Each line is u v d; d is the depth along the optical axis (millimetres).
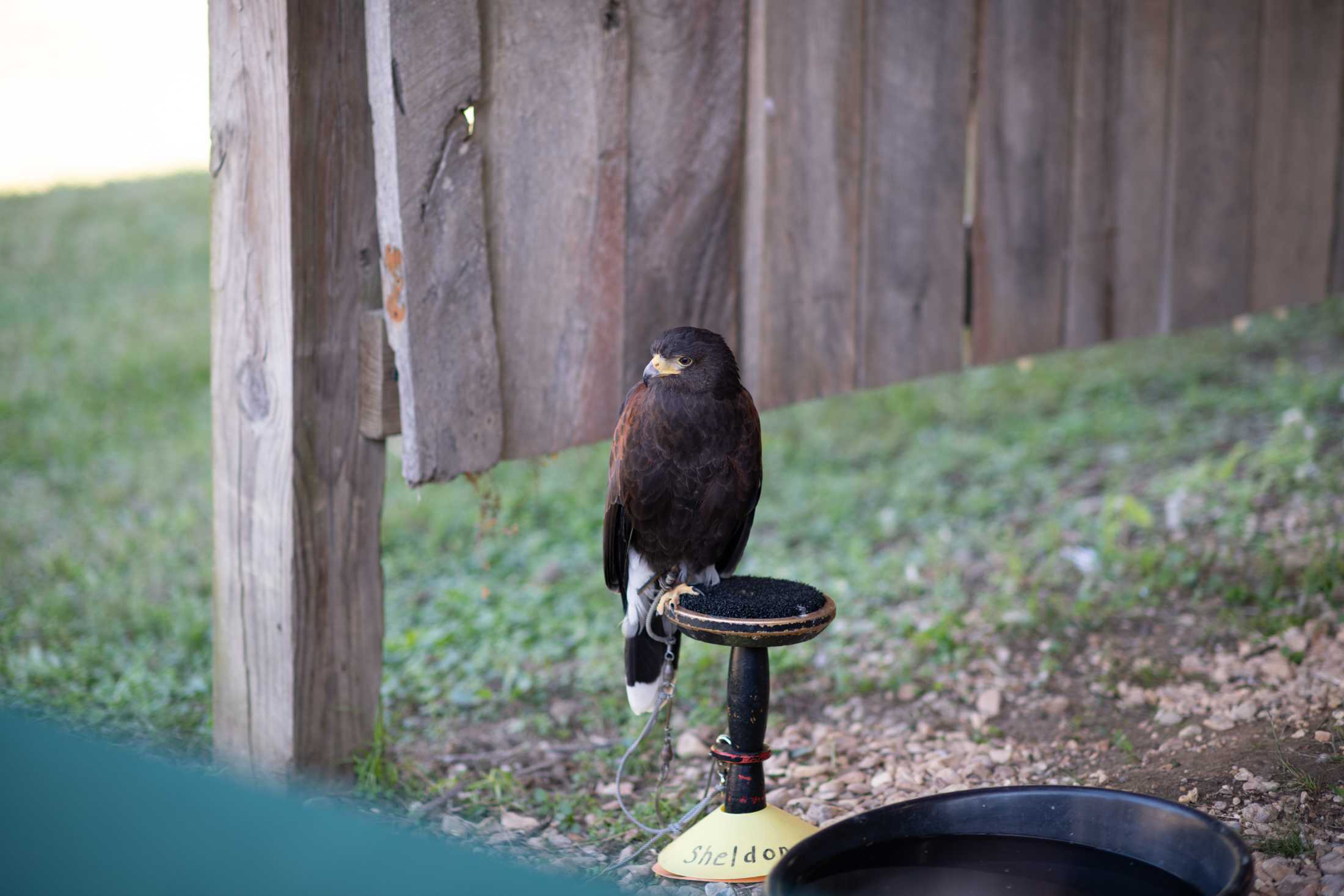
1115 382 9352
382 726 4297
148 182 15695
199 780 2330
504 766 4477
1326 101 6430
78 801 2303
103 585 6348
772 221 4777
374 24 3660
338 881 2197
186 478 8062
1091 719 4391
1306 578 5035
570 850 3779
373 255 3949
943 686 4859
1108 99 5672
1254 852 3211
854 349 5137
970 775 4082
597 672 5305
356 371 3996
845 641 5469
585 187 4215
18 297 11625
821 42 4746
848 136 4902
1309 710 3953
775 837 3365
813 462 8430
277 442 3939
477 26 3812
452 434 4027
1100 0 5531
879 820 2873
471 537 7164
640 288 4449
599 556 6832
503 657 5480
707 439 3586
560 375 4293
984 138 5336
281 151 3711
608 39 4152
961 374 10031
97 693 5039
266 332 3904
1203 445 7645
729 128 4543
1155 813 2801
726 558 4094
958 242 5336
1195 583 5422
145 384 9766
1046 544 6285
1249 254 6355
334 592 4086
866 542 6891
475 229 3953
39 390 9523
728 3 4441
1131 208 5871
